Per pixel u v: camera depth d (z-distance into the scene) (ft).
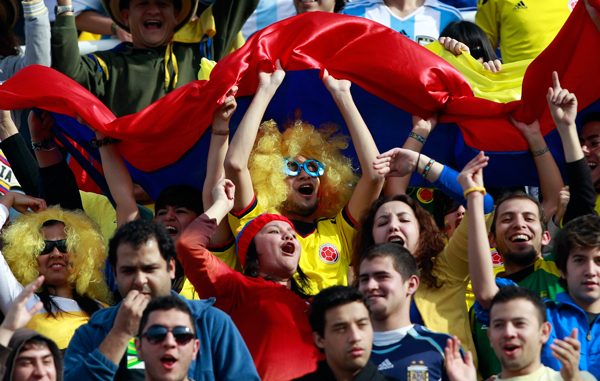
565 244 47.83
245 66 55.52
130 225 43.42
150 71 69.26
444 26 81.05
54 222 51.80
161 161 59.88
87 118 56.08
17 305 37.78
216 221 48.37
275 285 49.85
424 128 59.11
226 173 53.78
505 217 52.24
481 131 60.08
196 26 72.59
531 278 51.57
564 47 55.98
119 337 39.68
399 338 44.01
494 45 79.30
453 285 51.01
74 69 65.51
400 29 79.61
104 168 58.13
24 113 72.84
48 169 61.52
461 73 63.72
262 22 81.46
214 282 47.65
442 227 62.49
